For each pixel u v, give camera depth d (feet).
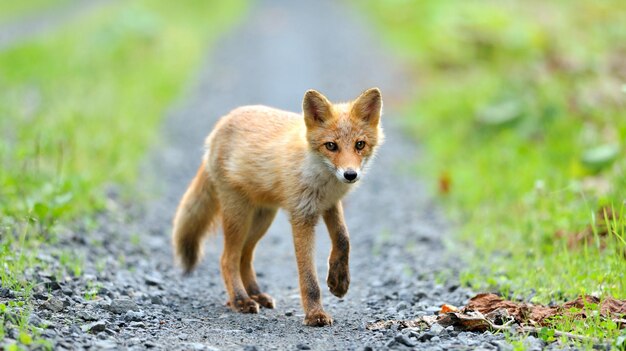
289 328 28.25
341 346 25.25
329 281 29.68
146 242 40.86
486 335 25.31
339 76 94.48
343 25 136.46
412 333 25.70
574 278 30.94
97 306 28.48
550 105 57.16
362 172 30.01
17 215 36.68
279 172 30.14
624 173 38.09
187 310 30.89
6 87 74.18
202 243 34.35
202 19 136.15
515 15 89.81
